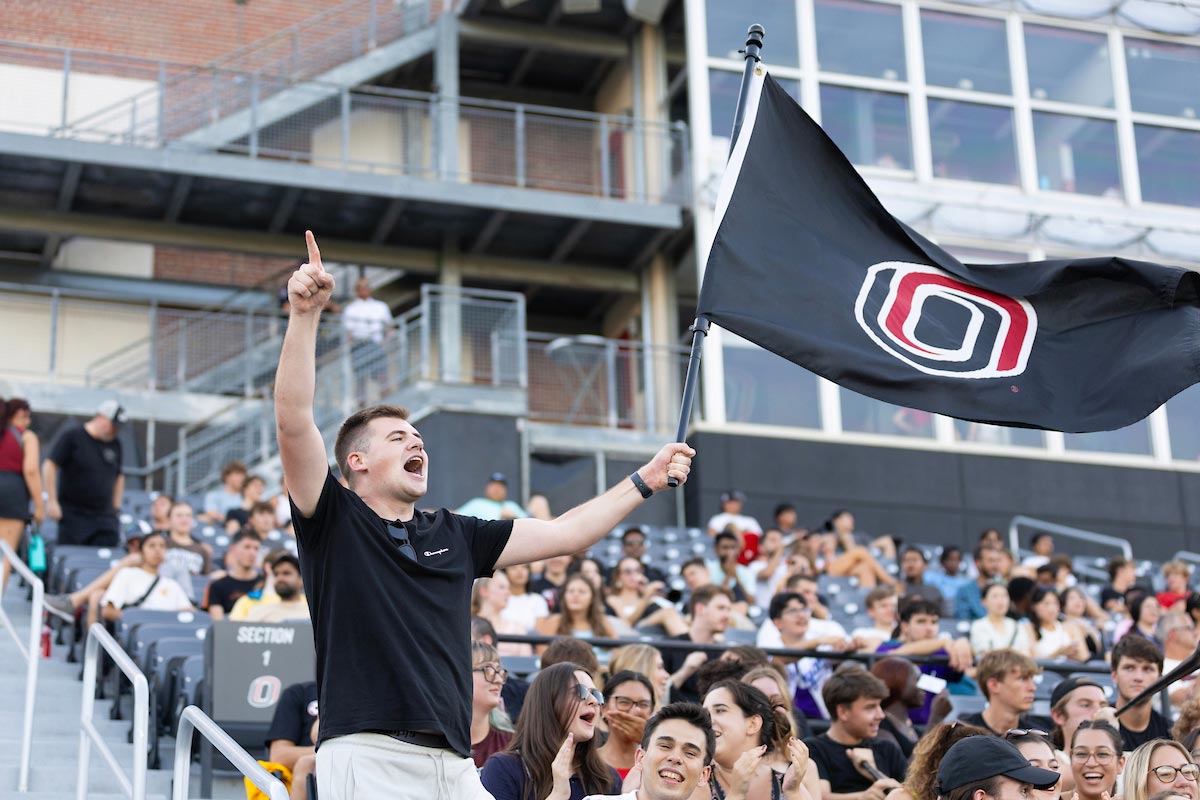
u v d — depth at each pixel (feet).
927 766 21.29
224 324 67.97
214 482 63.36
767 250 19.65
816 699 31.99
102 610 35.63
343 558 13.53
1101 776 22.26
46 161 65.05
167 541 40.65
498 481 54.80
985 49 69.62
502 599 34.68
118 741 30.71
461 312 63.52
